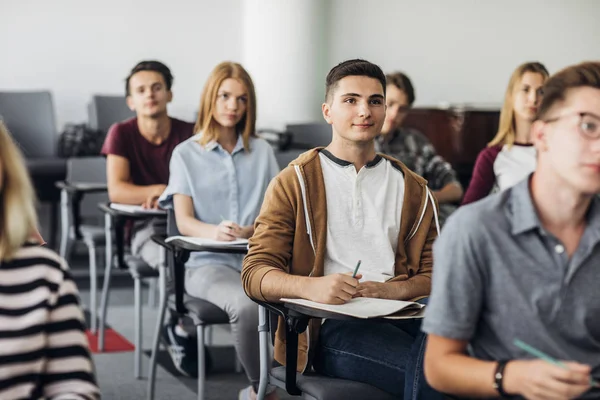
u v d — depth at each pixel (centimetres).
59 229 759
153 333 522
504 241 171
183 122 485
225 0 852
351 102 275
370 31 906
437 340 176
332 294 246
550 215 173
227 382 431
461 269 172
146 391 416
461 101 945
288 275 258
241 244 342
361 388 250
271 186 277
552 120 170
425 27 925
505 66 955
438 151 764
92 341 502
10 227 166
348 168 278
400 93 502
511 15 951
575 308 170
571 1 969
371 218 278
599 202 173
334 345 260
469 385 170
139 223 459
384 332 259
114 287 654
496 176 417
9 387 165
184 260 351
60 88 812
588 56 983
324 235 274
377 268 276
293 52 842
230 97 392
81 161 534
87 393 170
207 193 392
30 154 750
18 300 167
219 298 350
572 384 157
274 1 836
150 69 469
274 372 268
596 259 170
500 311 172
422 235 284
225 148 399
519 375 163
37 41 804
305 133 687
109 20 820
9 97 749
